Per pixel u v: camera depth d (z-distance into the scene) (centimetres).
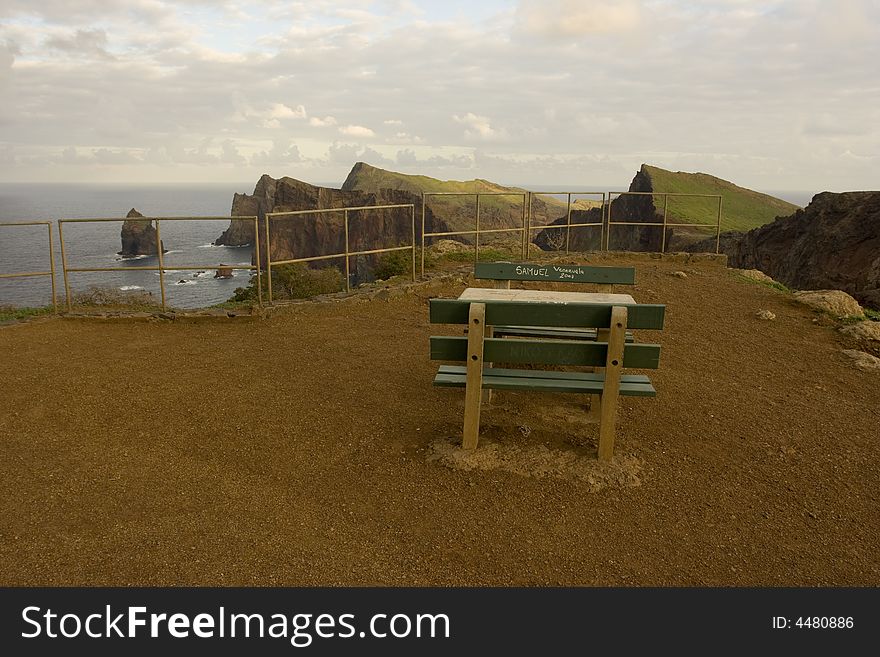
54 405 529
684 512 388
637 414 527
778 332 809
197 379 598
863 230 3519
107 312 823
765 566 340
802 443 488
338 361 660
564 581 324
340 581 321
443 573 328
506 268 679
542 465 429
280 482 414
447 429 489
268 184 17350
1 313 916
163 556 335
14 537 347
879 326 791
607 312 421
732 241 5328
